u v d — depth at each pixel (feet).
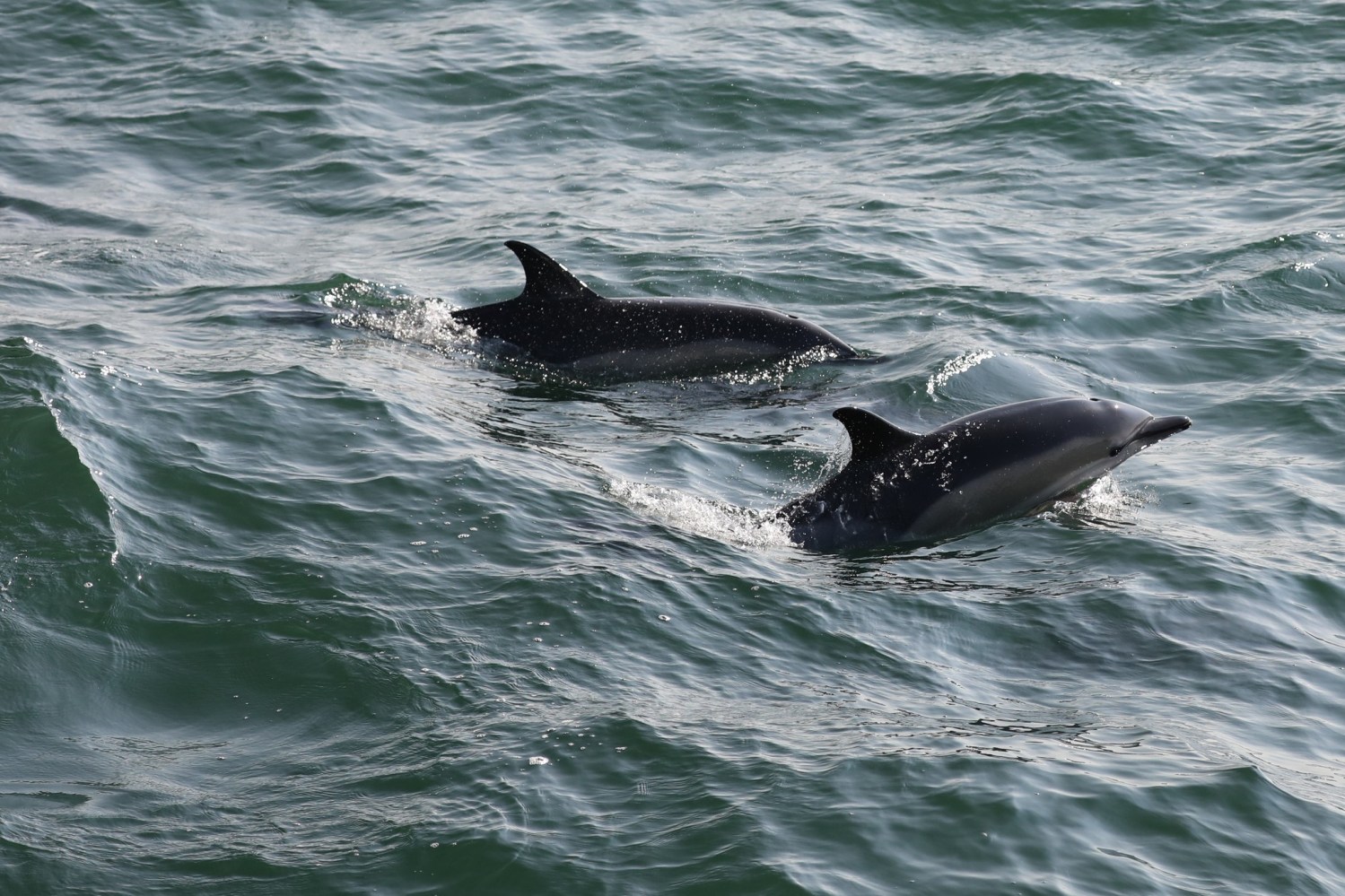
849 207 246.88
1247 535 144.36
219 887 88.84
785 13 342.85
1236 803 100.27
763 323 195.31
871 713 109.81
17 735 103.96
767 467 159.63
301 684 110.63
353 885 89.25
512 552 130.72
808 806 96.58
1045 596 131.03
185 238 235.61
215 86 304.30
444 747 102.58
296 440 150.10
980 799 97.91
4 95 302.66
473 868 90.53
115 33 332.80
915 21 337.11
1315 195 246.27
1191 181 256.32
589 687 110.63
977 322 201.57
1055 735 107.86
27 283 206.28
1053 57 312.91
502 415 169.99
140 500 133.28
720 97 297.74
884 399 179.22
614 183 261.65
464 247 232.32
